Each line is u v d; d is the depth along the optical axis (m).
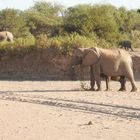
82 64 30.31
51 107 22.23
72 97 25.91
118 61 29.88
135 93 28.25
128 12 70.38
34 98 25.75
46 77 39.41
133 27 69.75
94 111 20.91
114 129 16.88
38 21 74.12
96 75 29.80
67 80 37.56
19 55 41.38
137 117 19.33
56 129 16.89
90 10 53.47
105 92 28.72
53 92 28.81
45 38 41.16
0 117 19.42
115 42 53.75
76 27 53.44
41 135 15.89
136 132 16.34
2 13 68.88
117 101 24.09
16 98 25.83
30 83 35.47
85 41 40.31
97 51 29.92
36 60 40.59
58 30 59.38
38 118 19.16
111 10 61.31
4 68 41.81
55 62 39.72
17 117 19.42
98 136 15.72
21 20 69.12
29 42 41.59
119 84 33.84
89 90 29.89
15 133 16.19
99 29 52.88
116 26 55.00
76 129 16.89
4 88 31.84
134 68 38.41
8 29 67.88
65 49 39.62
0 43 42.78
